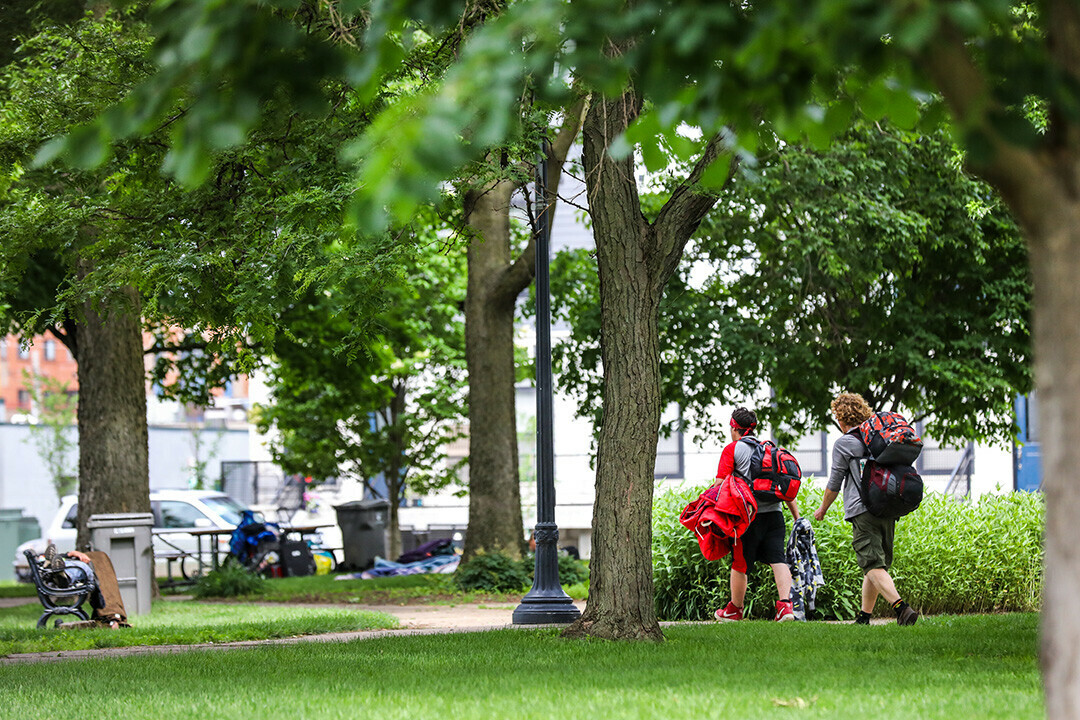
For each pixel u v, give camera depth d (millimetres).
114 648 15141
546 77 4641
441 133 3600
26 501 57062
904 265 27656
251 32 4281
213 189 14414
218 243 14219
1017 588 17984
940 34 4078
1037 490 19766
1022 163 4320
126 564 21109
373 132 3734
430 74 12641
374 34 4418
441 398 39812
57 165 14852
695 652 11492
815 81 4828
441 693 9031
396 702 8555
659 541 17875
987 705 7754
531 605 17188
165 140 13766
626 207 12727
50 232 15055
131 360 25172
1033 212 4387
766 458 15633
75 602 19094
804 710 7695
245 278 13523
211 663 11734
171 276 13469
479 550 26422
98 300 14750
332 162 13211
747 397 30172
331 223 13289
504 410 27344
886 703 7977
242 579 26844
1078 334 4305
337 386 35250
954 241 26969
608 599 12859
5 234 15000
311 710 8234
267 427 41375
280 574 35125
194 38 4027
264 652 12789
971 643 12094
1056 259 4348
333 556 39438
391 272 13453
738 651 11641
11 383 118938
